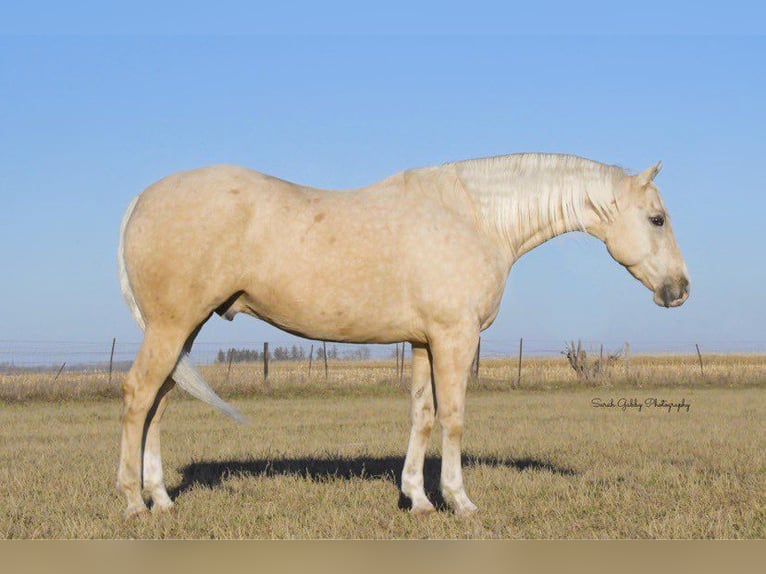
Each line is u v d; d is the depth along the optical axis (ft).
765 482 25.68
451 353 20.65
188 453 34.37
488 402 67.97
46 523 20.06
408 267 20.51
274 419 52.80
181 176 20.52
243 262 20.11
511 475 26.84
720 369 111.65
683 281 22.94
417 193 21.44
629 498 23.00
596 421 49.37
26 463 30.96
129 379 20.02
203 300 20.01
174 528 19.43
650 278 23.16
